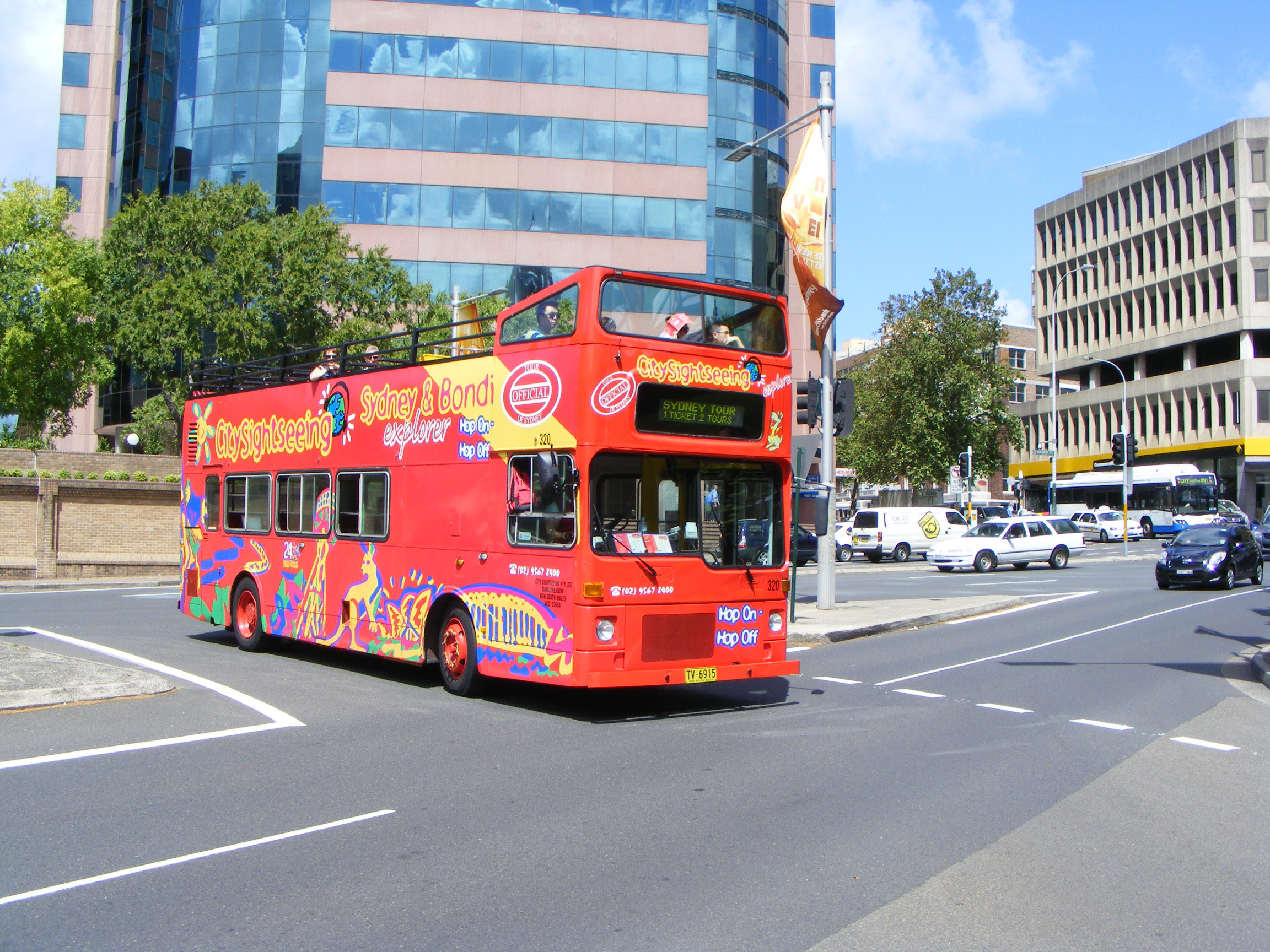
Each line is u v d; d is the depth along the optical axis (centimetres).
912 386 5256
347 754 825
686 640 998
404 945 451
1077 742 900
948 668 1367
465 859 568
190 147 5038
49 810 660
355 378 1294
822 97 1986
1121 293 7812
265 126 4941
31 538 3014
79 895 512
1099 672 1331
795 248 1859
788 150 6216
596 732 932
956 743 894
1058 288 5775
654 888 524
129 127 5566
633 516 984
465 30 4859
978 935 466
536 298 1037
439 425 1142
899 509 4525
